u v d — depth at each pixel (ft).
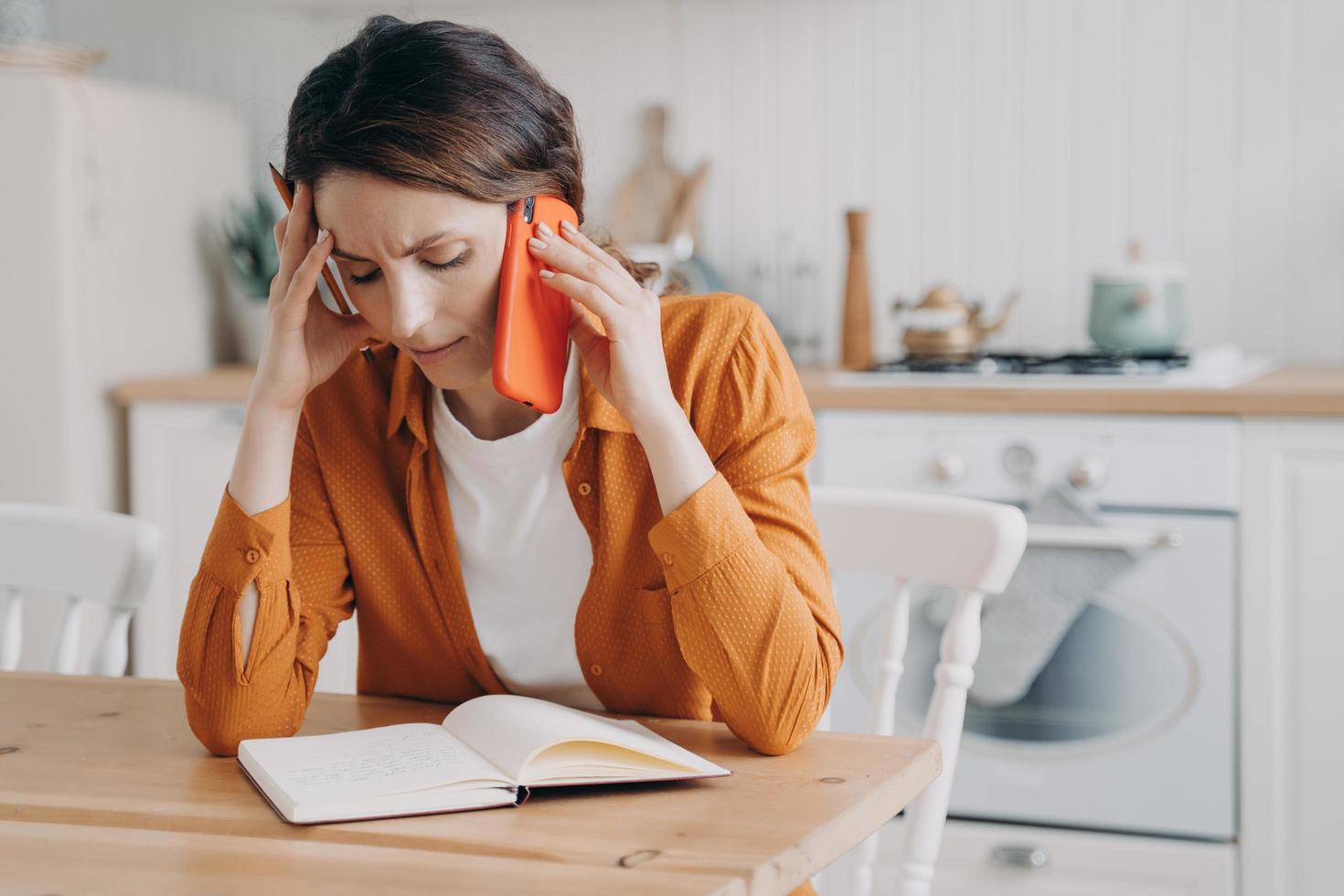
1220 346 8.98
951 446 7.55
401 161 3.28
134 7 10.91
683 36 9.82
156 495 9.06
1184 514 7.24
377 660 4.42
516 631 4.17
